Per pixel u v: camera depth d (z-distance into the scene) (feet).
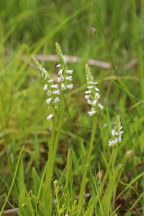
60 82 2.81
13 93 5.24
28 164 4.00
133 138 4.02
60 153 4.20
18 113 4.69
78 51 6.45
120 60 6.19
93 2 5.46
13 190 3.46
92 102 2.82
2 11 7.80
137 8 8.15
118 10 7.64
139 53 4.87
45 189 3.07
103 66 5.65
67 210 3.11
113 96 4.90
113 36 6.56
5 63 5.84
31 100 4.92
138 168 3.79
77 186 3.82
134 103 3.62
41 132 4.43
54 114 2.89
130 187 3.61
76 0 8.04
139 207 3.62
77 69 2.92
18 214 3.28
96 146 3.89
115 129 3.00
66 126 4.43
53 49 6.45
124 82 5.09
